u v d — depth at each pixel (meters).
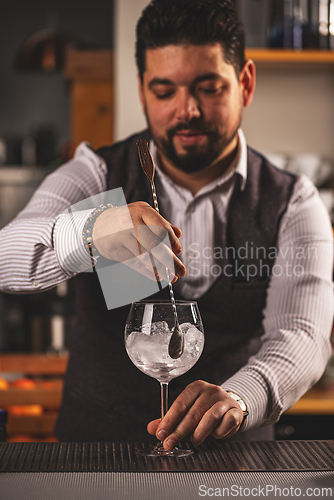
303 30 1.94
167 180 1.20
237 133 1.22
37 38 3.15
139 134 1.29
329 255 1.19
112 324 1.17
